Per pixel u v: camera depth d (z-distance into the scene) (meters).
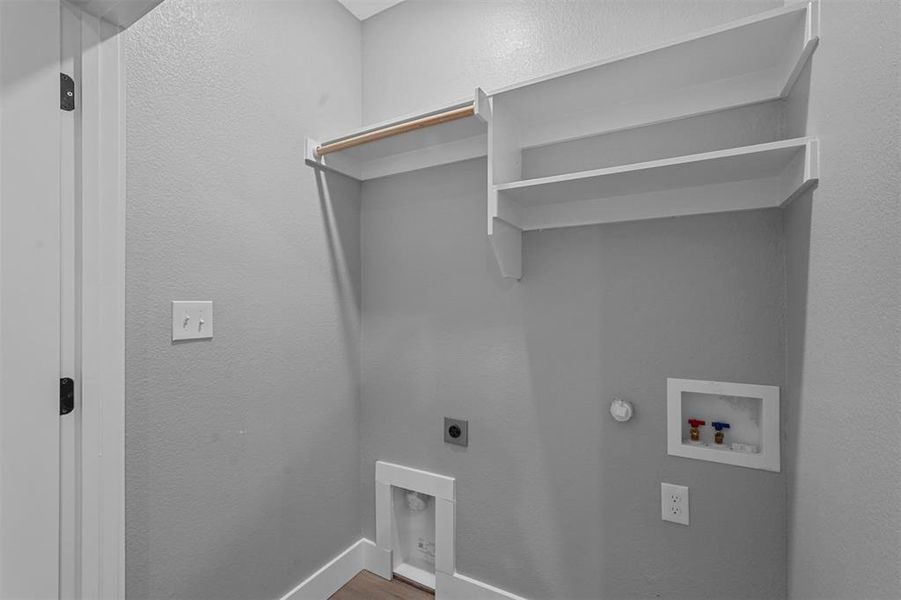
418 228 1.64
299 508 1.47
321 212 1.57
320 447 1.56
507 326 1.45
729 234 1.13
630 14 1.25
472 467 1.52
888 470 0.55
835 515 0.73
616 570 1.27
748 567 1.10
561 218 1.33
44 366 0.83
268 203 1.37
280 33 1.42
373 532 1.73
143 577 1.04
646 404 1.23
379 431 1.72
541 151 1.38
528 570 1.41
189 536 1.14
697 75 1.09
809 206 0.86
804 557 0.90
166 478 1.09
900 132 0.52
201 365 1.17
